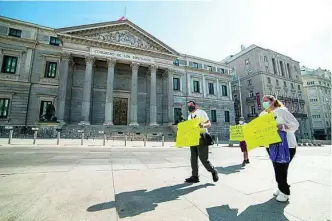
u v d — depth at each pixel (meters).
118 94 30.80
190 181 3.77
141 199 2.76
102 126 23.55
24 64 25.78
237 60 48.00
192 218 2.15
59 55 27.44
